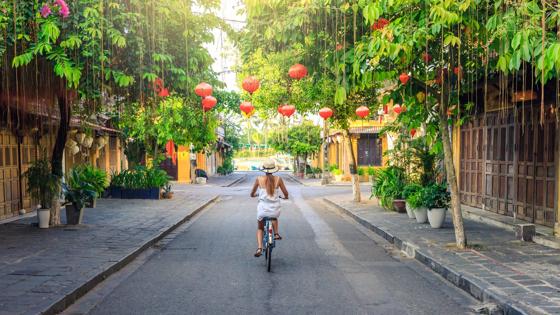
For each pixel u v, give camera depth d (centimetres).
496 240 1023
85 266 786
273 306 613
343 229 1327
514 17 642
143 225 1309
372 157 3791
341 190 3058
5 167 1420
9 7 796
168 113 1422
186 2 935
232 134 6178
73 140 1862
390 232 1150
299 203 2189
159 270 819
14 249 937
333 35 877
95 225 1297
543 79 605
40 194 1236
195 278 762
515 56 631
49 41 842
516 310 559
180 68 965
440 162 1703
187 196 2441
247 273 795
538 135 1145
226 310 598
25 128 1469
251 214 1709
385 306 616
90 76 921
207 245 1066
